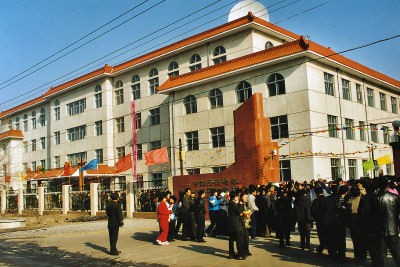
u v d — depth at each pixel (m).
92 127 46.41
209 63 35.97
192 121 34.62
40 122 57.22
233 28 33.56
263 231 15.11
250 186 15.23
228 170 21.42
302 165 27.73
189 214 15.18
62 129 51.16
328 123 29.73
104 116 44.72
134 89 42.84
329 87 30.69
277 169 20.64
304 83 28.00
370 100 36.84
